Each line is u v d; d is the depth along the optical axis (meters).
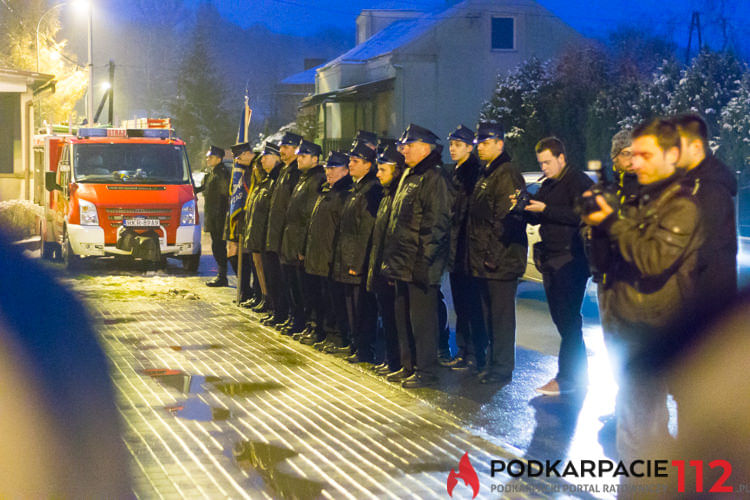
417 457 5.02
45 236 17.09
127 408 6.06
